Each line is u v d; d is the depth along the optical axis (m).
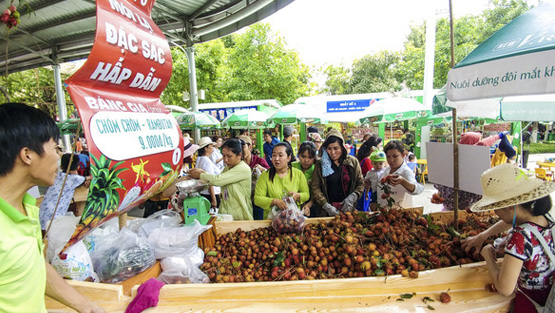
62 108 9.70
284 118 8.59
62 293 1.23
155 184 1.49
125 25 1.27
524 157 8.96
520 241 1.38
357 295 1.52
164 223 1.97
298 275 1.64
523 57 1.42
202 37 7.89
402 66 16.38
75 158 3.01
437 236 1.97
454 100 1.81
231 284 1.50
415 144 10.08
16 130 0.86
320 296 1.51
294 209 2.17
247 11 5.63
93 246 1.60
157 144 1.49
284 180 2.71
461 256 1.78
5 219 0.89
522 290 1.51
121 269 1.54
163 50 1.54
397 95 10.92
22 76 15.30
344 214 2.21
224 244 2.14
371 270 1.61
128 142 1.27
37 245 1.00
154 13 6.69
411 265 1.62
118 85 1.30
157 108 1.61
